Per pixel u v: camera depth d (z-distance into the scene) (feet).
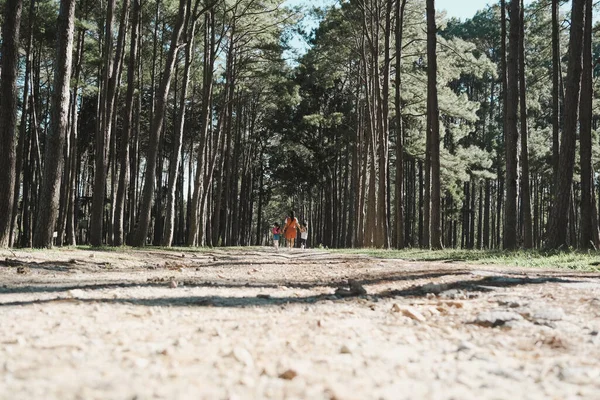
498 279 27.78
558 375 9.89
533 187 186.19
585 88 61.77
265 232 280.51
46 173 50.80
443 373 9.77
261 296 21.86
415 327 15.21
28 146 116.06
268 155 203.51
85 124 139.44
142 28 112.16
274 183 206.28
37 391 7.77
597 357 11.64
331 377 9.25
